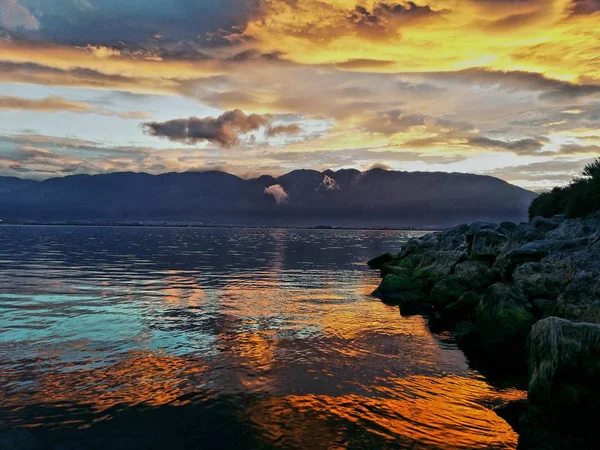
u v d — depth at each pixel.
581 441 7.99
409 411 10.13
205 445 8.38
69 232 186.75
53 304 22.69
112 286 30.09
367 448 8.33
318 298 26.62
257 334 17.03
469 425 9.45
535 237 24.00
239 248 93.06
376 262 48.41
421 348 15.82
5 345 14.75
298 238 178.75
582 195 32.59
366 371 12.94
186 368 12.76
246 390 11.14
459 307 20.28
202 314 20.77
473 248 27.72
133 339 15.91
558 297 14.65
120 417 9.50
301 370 12.80
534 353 9.12
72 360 13.28
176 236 170.00
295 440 8.62
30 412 9.64
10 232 171.62
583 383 8.15
